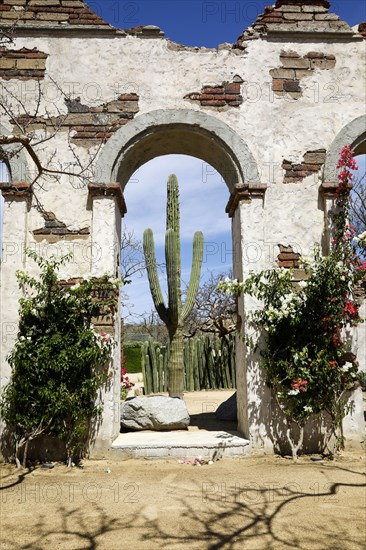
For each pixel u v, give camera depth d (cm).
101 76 638
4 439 550
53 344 536
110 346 564
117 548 313
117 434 602
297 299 559
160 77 642
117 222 630
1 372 557
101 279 579
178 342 997
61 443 550
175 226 981
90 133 623
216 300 2059
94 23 653
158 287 1044
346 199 602
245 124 634
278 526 350
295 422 563
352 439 568
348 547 312
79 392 538
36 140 615
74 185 612
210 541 324
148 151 673
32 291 585
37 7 654
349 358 575
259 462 532
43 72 634
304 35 657
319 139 636
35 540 328
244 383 589
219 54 652
